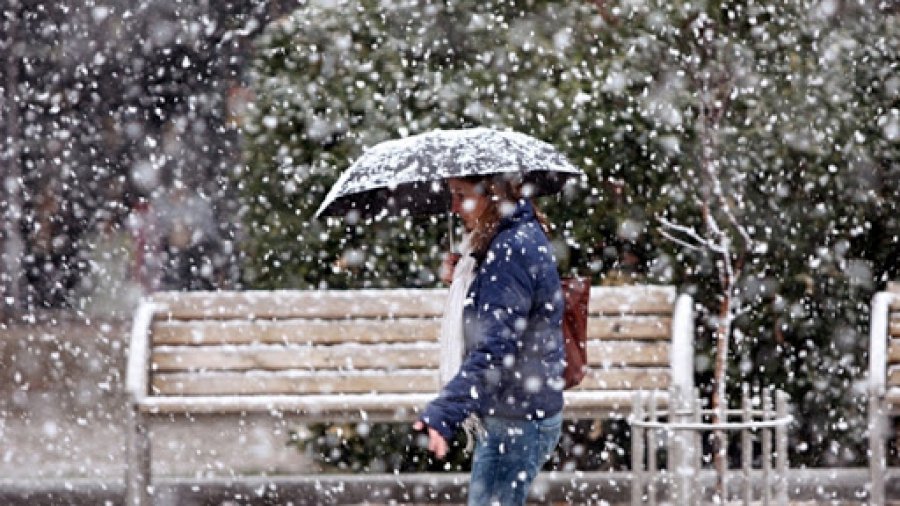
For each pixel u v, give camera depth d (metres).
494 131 16.25
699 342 23.69
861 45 23.75
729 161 23.36
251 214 23.92
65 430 29.66
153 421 21.28
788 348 23.73
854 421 23.83
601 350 21.86
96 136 49.97
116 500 23.00
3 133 49.94
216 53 45.44
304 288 23.78
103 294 51.03
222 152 48.38
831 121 23.50
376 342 22.50
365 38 23.97
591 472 23.28
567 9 23.81
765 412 16.45
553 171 17.42
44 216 51.31
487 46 23.80
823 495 22.44
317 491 23.03
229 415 21.23
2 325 48.09
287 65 24.05
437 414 14.09
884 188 23.69
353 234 23.67
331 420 21.02
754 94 23.44
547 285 14.73
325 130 23.75
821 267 23.64
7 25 47.62
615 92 23.28
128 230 50.81
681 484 16.77
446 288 23.20
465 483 22.92
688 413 17.03
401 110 23.75
